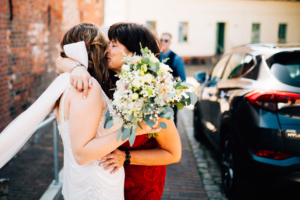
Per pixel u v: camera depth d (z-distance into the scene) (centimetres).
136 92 122
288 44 322
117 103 120
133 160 148
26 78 511
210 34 2122
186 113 782
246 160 269
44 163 427
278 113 250
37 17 558
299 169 240
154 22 2036
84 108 123
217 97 380
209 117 421
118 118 122
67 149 136
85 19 936
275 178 248
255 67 300
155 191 159
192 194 330
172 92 124
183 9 2047
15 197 323
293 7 2195
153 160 149
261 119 255
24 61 502
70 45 142
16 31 470
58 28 688
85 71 133
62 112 133
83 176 135
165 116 117
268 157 251
